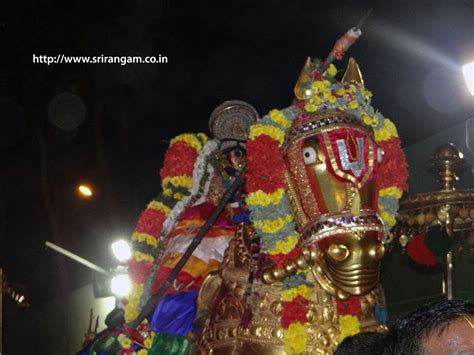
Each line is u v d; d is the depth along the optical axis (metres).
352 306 3.26
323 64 3.41
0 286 5.67
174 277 3.69
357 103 3.29
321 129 3.19
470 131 5.18
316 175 3.15
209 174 4.05
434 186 5.28
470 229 4.15
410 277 4.77
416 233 4.14
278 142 3.31
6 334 8.73
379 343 2.04
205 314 3.60
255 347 3.31
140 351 3.79
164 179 4.10
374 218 3.12
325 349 3.22
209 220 3.68
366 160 3.15
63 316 9.73
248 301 3.37
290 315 3.24
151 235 4.07
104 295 8.33
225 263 3.56
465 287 4.50
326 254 3.09
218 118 4.13
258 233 3.33
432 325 1.70
